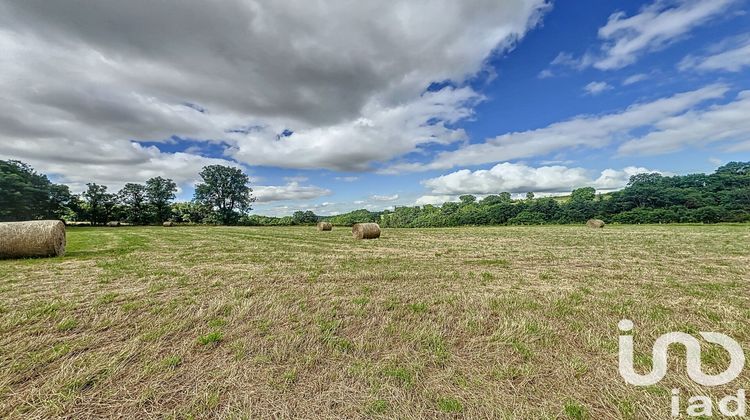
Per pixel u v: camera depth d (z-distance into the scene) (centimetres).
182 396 274
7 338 390
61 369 313
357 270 868
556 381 299
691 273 821
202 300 556
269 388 287
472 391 282
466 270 876
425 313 498
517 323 445
